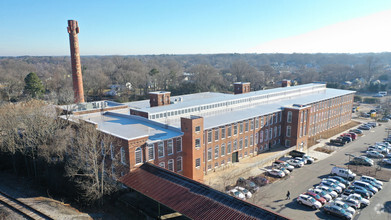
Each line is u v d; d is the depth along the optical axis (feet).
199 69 493.36
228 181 146.41
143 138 125.08
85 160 131.34
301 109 197.57
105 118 174.50
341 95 274.98
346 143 223.71
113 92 411.95
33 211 116.57
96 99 381.81
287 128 204.23
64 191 136.87
